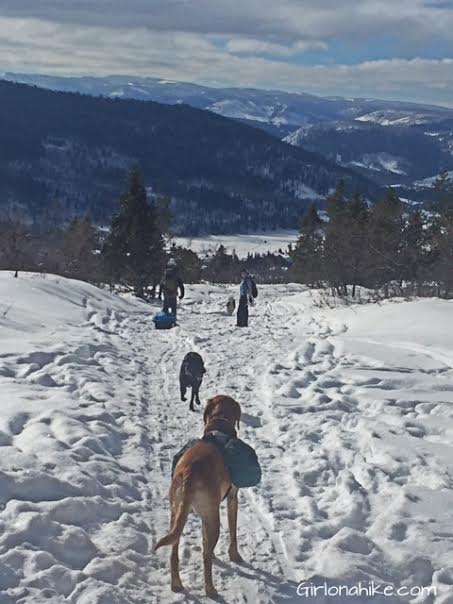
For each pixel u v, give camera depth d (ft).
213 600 18.24
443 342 48.39
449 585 18.69
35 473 23.25
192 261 161.38
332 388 38.78
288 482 26.20
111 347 49.90
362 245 97.35
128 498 24.21
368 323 60.34
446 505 23.34
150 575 19.54
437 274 88.43
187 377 36.14
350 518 22.71
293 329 65.46
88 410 32.27
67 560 19.61
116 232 118.32
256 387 40.37
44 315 58.49
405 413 34.30
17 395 33.35
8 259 95.66
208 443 19.80
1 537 19.62
